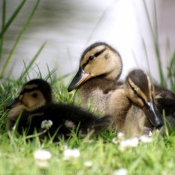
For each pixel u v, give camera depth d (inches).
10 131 426.9
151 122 453.4
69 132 425.7
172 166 360.2
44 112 438.9
